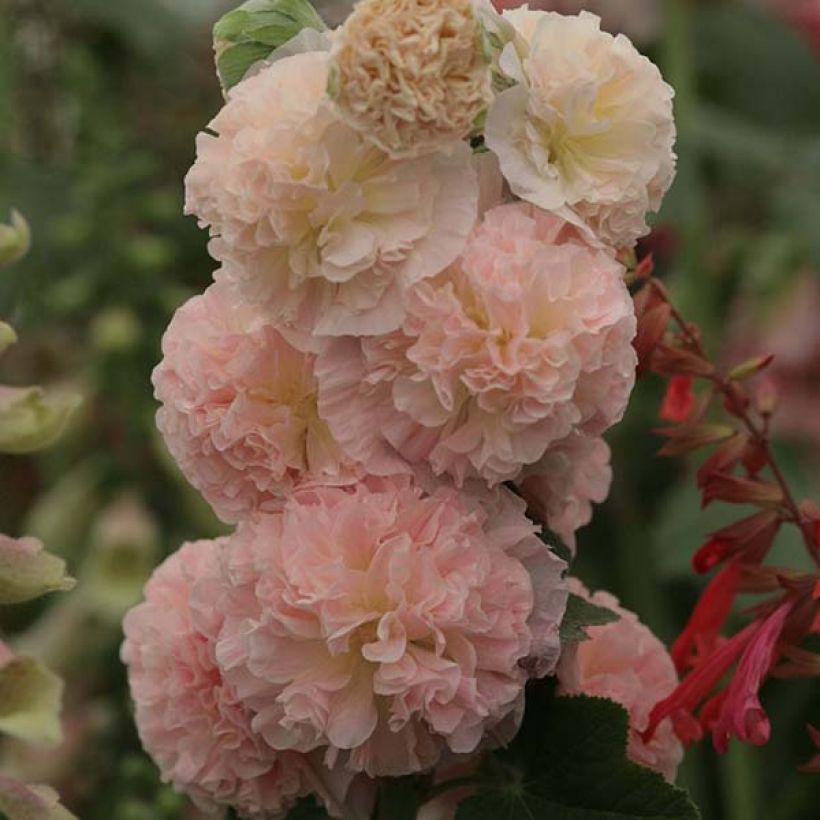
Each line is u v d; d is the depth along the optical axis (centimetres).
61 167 152
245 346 81
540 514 83
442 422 78
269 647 79
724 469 91
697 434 92
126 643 89
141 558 148
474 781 85
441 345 77
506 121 78
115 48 162
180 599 88
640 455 157
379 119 75
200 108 162
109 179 145
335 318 77
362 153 77
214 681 85
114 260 146
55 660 143
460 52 75
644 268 89
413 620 78
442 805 88
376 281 77
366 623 79
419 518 79
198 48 161
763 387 92
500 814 84
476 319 78
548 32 79
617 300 78
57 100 158
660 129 79
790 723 145
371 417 79
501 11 86
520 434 78
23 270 148
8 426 78
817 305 162
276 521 80
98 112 147
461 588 78
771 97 177
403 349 78
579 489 87
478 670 79
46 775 139
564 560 82
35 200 149
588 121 79
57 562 79
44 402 79
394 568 78
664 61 159
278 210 77
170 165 161
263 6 83
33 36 157
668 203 150
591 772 84
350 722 79
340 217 77
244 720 84
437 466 79
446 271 78
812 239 158
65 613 145
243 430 80
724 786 142
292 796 85
